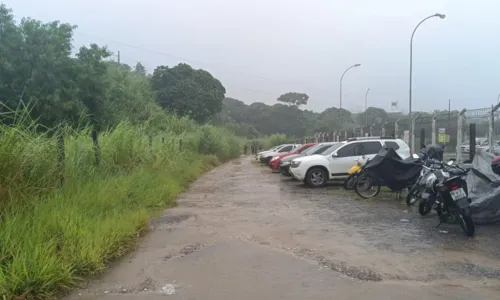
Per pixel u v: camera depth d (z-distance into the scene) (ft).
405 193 41.65
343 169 48.93
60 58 68.33
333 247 21.21
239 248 21.07
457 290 15.15
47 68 67.21
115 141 38.55
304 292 14.94
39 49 67.46
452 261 18.71
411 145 56.59
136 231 24.18
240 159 151.84
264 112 295.28
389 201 37.17
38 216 19.58
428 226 26.25
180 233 24.53
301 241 22.49
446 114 48.24
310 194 42.68
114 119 75.00
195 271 17.38
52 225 19.15
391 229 25.44
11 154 20.34
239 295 14.67
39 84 66.54
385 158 37.63
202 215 30.48
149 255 19.77
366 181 39.52
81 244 18.03
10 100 64.34
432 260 18.86
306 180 48.91
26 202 20.67
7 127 21.79
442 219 26.71
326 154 51.98
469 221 23.17
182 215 30.48
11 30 67.31
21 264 14.73
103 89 74.28
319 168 49.08
